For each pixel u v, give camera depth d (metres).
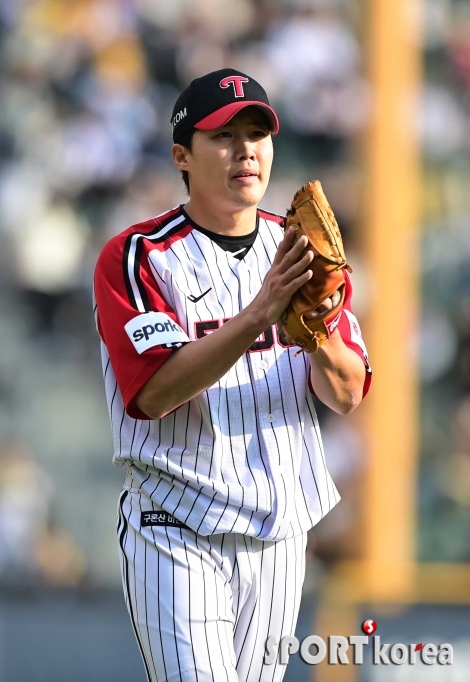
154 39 31.95
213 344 9.49
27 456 26.62
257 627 10.60
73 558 25.25
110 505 26.06
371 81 30.50
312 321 9.63
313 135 30.14
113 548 25.61
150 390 9.78
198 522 10.13
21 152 30.23
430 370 27.95
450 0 31.14
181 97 10.44
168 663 10.06
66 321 28.78
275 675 10.79
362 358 10.63
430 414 27.53
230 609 10.40
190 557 10.16
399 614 22.45
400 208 29.36
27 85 30.94
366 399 27.05
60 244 29.41
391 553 25.81
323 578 24.89
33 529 25.38
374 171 29.66
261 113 10.17
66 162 30.19
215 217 10.47
